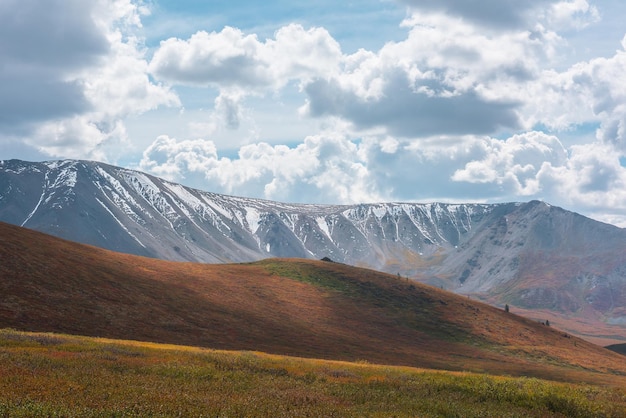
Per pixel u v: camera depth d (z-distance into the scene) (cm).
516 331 19125
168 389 2369
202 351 5194
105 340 5953
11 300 9875
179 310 13112
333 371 3872
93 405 1886
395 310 18725
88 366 2892
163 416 1786
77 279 12325
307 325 15312
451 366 13475
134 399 2020
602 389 4162
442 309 19662
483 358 15400
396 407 2466
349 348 13712
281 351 11831
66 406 1820
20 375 2356
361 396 2736
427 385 3319
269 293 17612
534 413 2712
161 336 10806
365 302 18875
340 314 17212
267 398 2417
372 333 16038
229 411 1970
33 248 12975
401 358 13588
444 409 2512
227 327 12988
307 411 2147
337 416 2114
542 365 15688
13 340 4050
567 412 2870
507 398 3066
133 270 15262
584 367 16275
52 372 2570
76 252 14550
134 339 10038
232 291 16688
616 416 2847
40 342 4109
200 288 15862
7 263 11431
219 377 2994
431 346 15875
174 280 15775
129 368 2998
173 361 3466
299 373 3581
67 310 10450
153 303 12900
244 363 3759
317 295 18650
